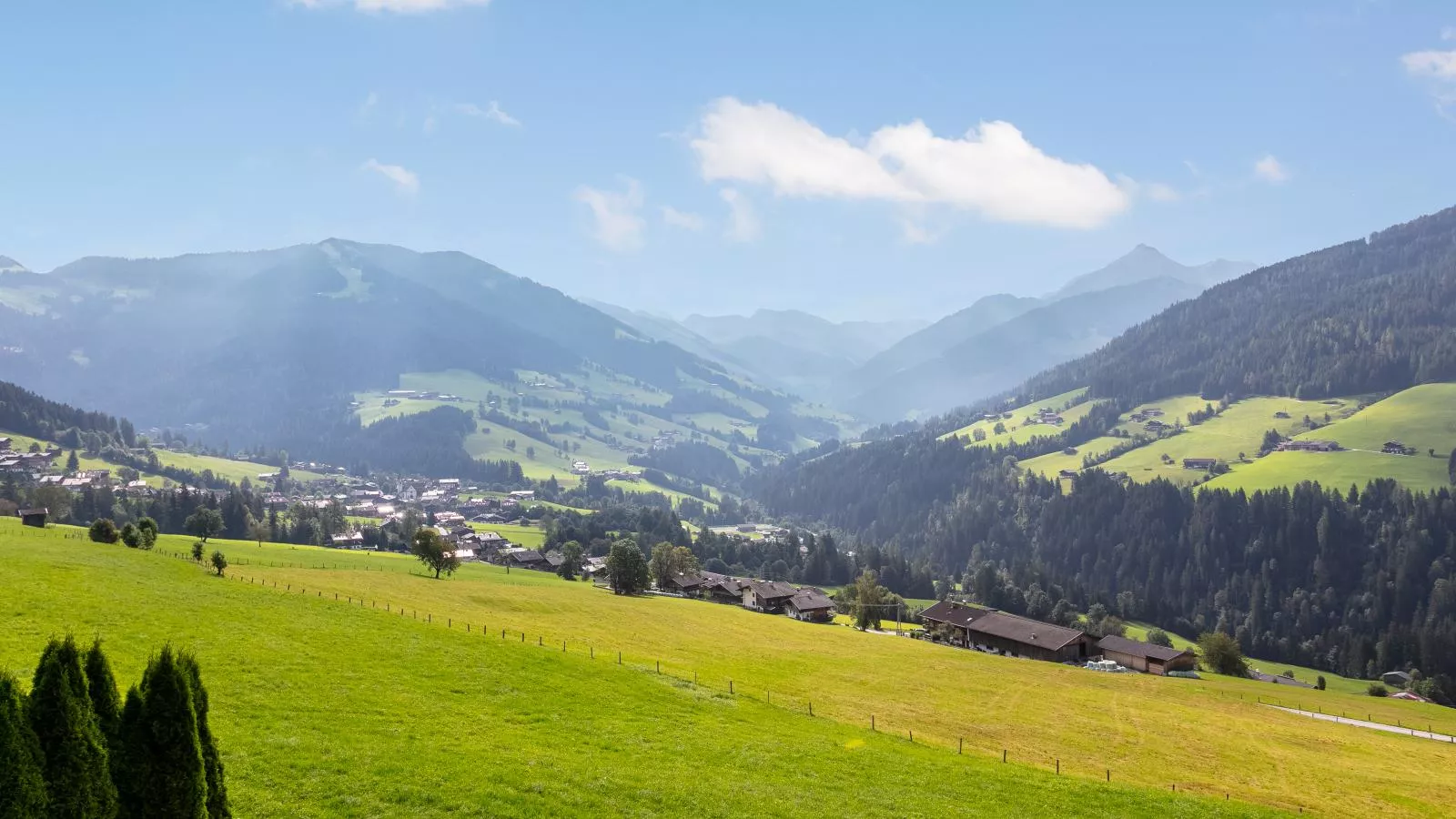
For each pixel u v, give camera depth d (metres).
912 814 39.50
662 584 197.25
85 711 19.38
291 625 60.31
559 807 32.66
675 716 53.09
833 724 59.97
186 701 21.09
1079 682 104.94
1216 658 158.38
